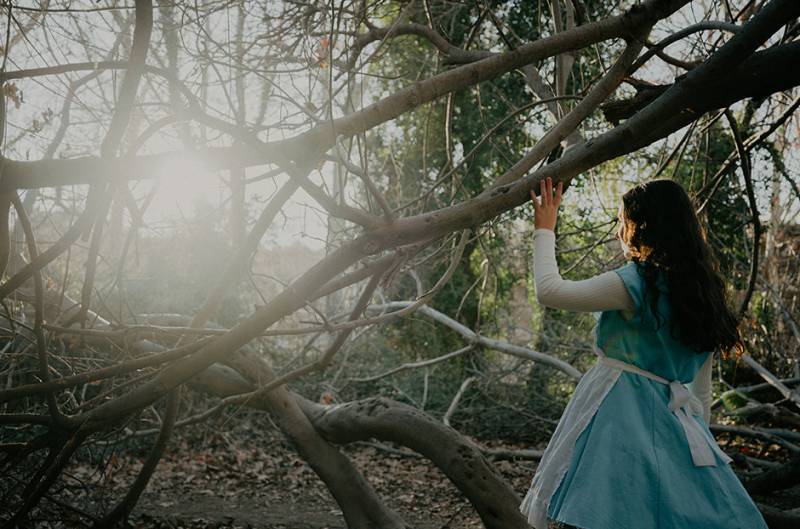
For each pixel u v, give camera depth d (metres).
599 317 2.71
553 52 2.96
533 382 9.77
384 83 8.20
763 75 2.73
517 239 9.70
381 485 7.18
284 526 5.58
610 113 3.26
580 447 2.54
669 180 2.77
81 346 3.50
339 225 4.30
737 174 7.32
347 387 9.72
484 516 4.08
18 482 3.88
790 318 8.52
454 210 2.76
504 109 9.75
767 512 4.23
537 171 2.79
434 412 9.47
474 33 4.11
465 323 11.02
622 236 2.79
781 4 2.50
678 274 2.59
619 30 3.01
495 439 9.37
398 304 7.26
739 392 7.76
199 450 8.01
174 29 3.08
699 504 2.41
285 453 8.38
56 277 6.20
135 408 3.07
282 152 2.65
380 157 10.43
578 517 2.37
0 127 2.38
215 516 5.75
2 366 4.30
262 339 9.05
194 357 2.94
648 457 2.44
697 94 2.74
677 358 2.62
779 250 9.41
